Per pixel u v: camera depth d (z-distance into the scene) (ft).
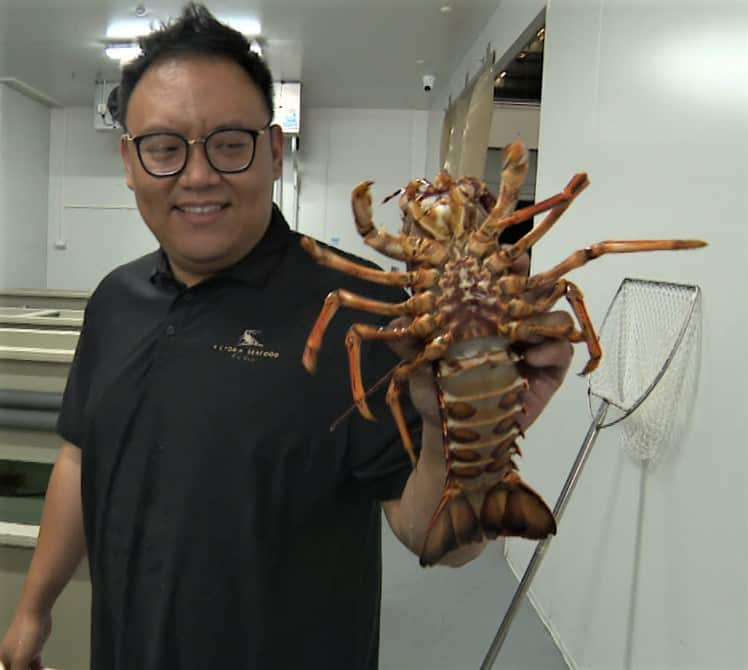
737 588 5.15
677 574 6.03
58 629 6.19
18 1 15.11
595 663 7.59
